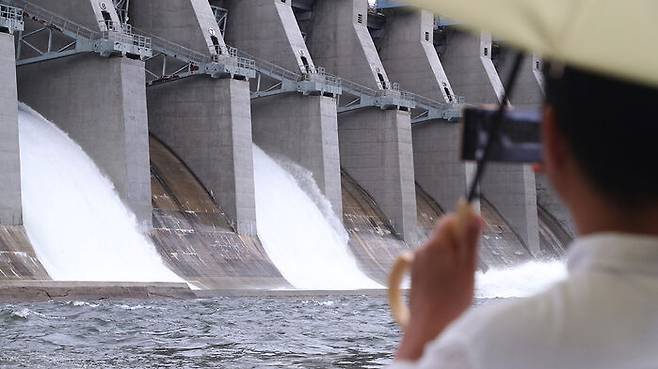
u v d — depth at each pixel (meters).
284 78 183.75
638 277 5.45
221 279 152.12
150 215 149.88
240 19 188.25
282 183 181.75
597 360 5.30
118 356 54.62
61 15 150.75
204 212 162.50
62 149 146.88
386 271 185.88
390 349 59.34
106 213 144.50
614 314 5.39
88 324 75.38
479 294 176.62
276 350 58.31
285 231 174.25
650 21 5.19
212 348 59.44
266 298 131.12
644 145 5.50
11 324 73.94
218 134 166.25
